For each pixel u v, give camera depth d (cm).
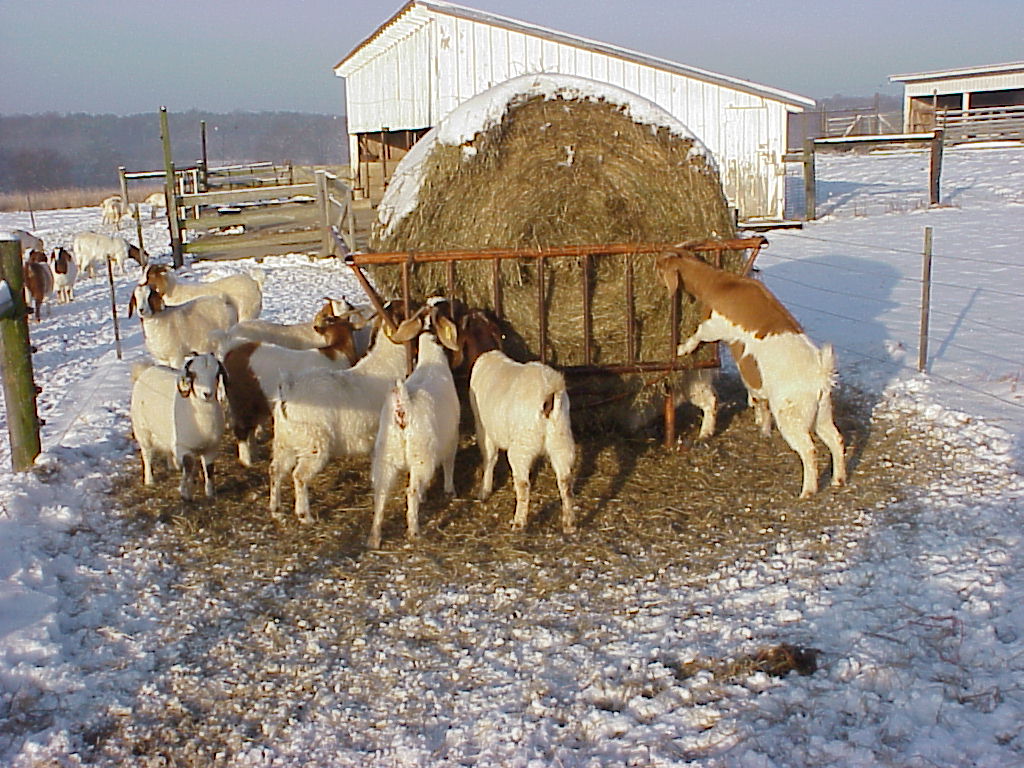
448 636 458
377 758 369
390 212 702
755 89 2112
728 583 496
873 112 6400
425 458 559
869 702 374
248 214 1934
